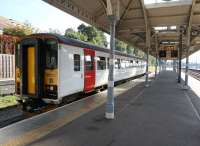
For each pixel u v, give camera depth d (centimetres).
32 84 1088
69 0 1259
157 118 868
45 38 1063
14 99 1388
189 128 739
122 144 591
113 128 728
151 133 683
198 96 1480
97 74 1516
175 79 3094
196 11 1694
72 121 802
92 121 808
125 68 2367
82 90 1295
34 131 681
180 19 1886
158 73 4922
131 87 1989
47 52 1065
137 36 2680
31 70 1088
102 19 1766
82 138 631
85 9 1474
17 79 1128
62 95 1073
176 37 2834
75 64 1198
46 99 1066
